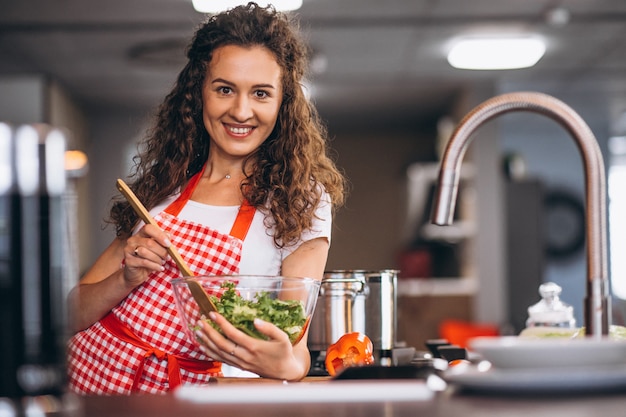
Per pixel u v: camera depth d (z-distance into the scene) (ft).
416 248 27.91
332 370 6.19
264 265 6.64
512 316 25.41
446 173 4.59
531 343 3.51
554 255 32.45
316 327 6.85
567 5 18.49
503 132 32.76
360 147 32.53
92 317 6.64
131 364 6.54
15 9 18.01
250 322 5.24
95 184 28.25
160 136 7.30
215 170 6.95
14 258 3.42
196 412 3.23
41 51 21.25
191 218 6.79
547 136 32.65
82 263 26.50
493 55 21.04
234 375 6.48
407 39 20.83
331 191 7.18
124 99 26.63
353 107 28.73
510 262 25.58
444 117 30.14
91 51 21.30
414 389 3.48
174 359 6.46
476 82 25.41
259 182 6.75
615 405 3.10
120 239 7.22
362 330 6.80
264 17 6.65
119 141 28.53
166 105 7.29
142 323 6.57
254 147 6.62
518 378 3.34
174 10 18.11
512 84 25.68
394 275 6.98
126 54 21.59
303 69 6.98
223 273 6.58
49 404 3.37
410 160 32.42
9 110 22.97
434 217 4.61
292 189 6.67
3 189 3.44
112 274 6.64
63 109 25.25
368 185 32.40
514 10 18.72
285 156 6.79
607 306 4.44
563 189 32.50
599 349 3.49
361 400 3.43
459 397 3.41
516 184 25.84
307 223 6.66
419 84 25.67
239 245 6.60
